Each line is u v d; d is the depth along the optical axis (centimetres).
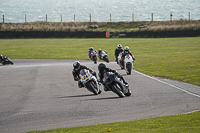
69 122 3072
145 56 11062
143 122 2802
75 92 4888
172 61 8562
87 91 4944
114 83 4159
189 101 3834
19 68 9038
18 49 15462
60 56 12512
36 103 4091
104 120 3080
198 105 3584
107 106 3703
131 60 6712
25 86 5697
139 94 4419
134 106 3653
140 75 6512
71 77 6750
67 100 4206
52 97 4500
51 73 7581
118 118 3130
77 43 18075
